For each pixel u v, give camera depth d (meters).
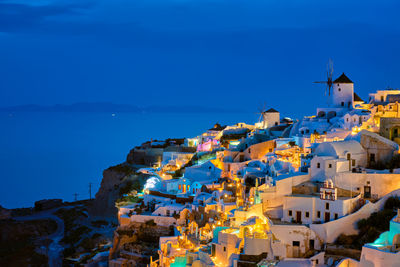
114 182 161.75
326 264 68.56
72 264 120.94
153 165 164.25
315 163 81.06
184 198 111.25
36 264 125.75
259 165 111.75
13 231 151.38
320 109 126.62
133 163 174.88
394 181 76.94
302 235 72.50
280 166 97.31
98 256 115.38
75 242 139.50
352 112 114.00
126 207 117.94
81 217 163.38
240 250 73.31
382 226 70.56
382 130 90.06
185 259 81.06
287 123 151.62
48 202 186.00
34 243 143.00
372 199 77.56
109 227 148.38
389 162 82.81
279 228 73.19
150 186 132.12
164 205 110.31
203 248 80.19
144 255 100.50
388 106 103.88
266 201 80.62
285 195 79.50
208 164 124.62
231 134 155.00
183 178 125.38
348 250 69.44
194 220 101.94
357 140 87.44
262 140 129.62
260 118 157.50
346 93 125.94
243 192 97.88
